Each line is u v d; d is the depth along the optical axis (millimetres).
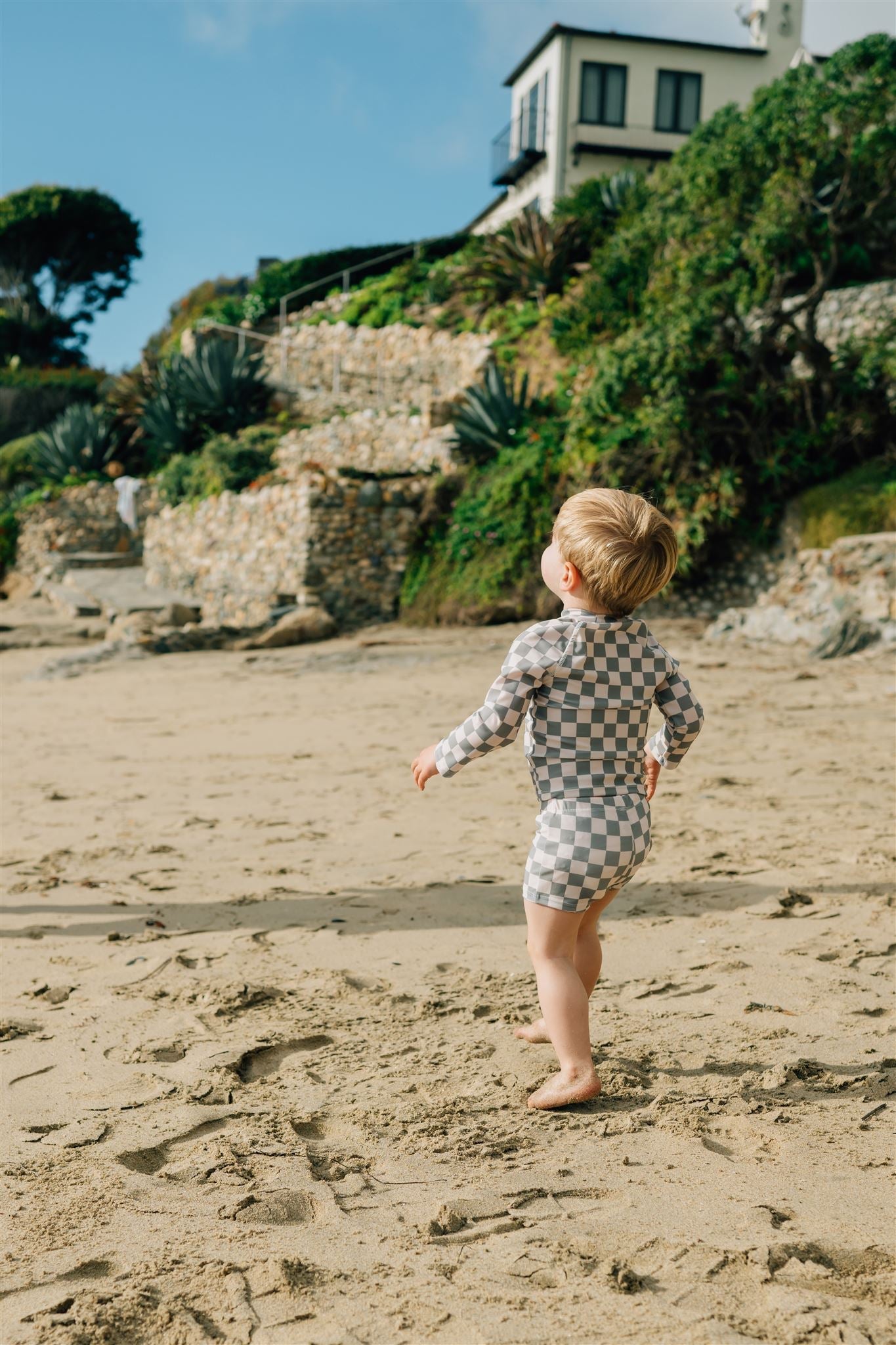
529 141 33969
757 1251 1791
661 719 9375
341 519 19984
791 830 5250
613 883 2504
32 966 3684
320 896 4488
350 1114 2461
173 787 7328
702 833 5281
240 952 3771
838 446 17031
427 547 20094
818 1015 2967
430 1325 1627
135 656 17062
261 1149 2287
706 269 16688
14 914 4352
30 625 22297
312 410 28375
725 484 16516
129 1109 2529
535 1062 2750
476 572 18875
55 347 52531
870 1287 1703
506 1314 1648
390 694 12109
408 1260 1821
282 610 19734
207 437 27641
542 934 2523
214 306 34750
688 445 16984
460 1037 2934
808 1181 2070
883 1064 2623
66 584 26516
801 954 3479
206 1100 2568
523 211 25875
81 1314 1651
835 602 13680
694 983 3266
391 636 17797
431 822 5941
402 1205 2025
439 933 3922
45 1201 2070
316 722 10375
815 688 10523
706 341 16516
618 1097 2521
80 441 30969
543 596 18172
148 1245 1896
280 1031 3008
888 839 4969
